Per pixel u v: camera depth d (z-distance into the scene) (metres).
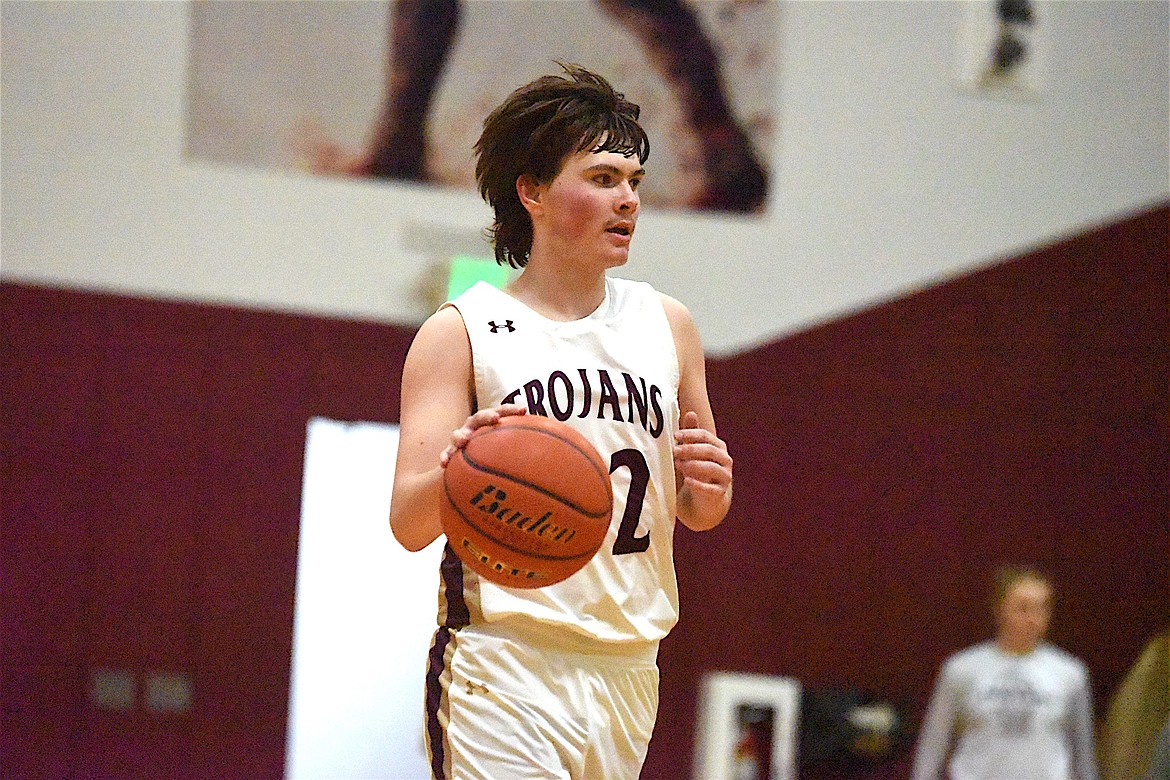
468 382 6.98
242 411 18.55
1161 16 21.00
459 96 19.08
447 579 7.02
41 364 18.16
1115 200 20.84
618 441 6.87
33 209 18.19
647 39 19.53
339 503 18.72
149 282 18.42
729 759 18.98
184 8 18.50
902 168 20.30
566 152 7.02
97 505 18.16
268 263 18.67
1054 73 20.78
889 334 20.20
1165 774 17.27
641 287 7.54
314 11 18.78
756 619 19.66
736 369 19.78
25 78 18.17
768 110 19.91
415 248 18.95
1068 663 17.89
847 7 20.20
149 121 18.42
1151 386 20.77
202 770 18.03
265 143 18.70
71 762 17.81
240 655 18.25
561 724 6.64
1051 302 20.67
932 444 20.25
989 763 17.45
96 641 18.00
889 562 20.02
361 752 18.45
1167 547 20.67
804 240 20.00
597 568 6.75
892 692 19.80
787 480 19.88
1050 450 20.53
